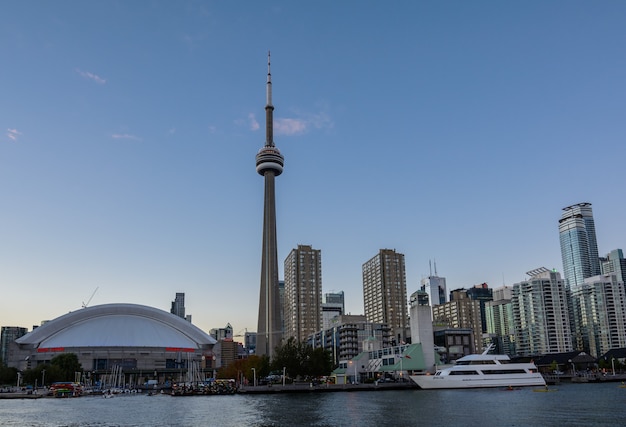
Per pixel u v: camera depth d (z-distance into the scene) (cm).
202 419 9506
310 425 8206
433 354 18675
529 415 8719
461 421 8175
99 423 9238
